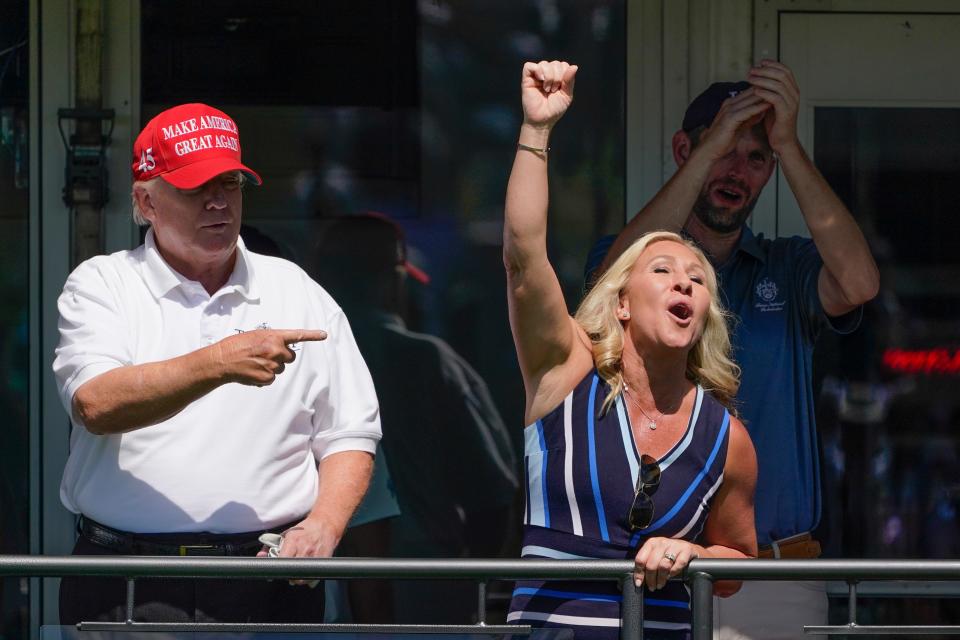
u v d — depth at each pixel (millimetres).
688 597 11703
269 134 18438
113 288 12898
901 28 18688
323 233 18531
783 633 14383
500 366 18688
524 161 12250
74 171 17797
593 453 11828
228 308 13070
